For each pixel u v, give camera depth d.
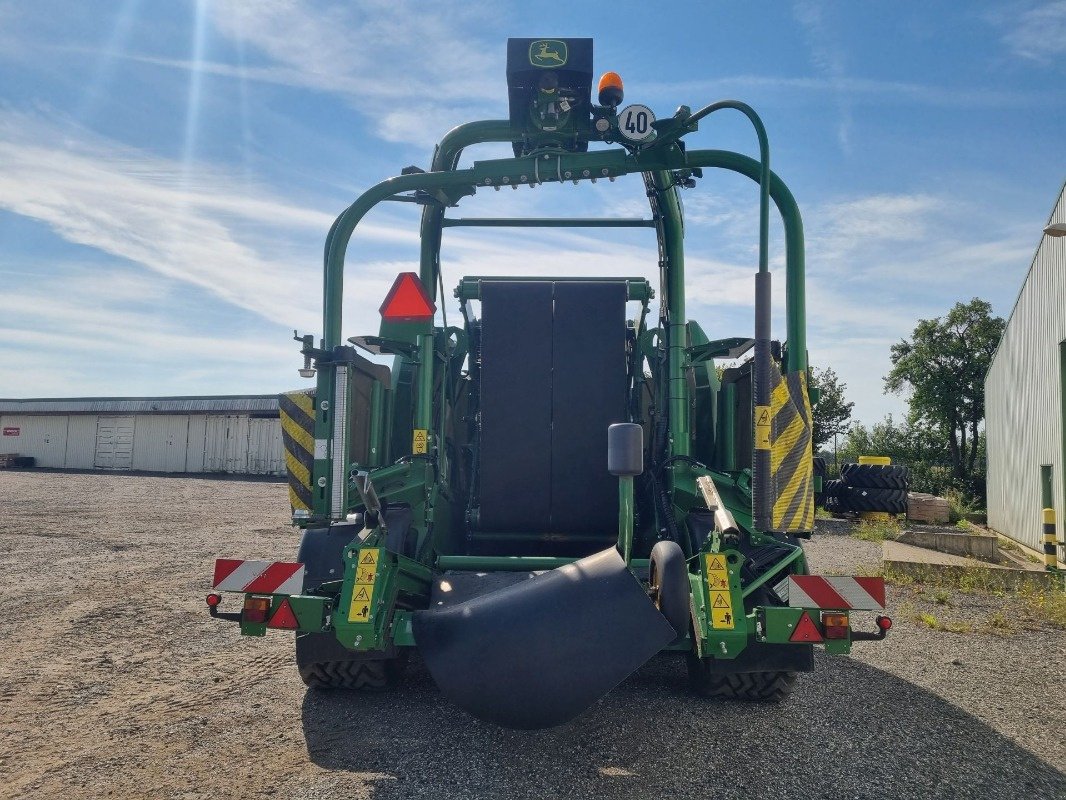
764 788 3.41
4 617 6.80
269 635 6.29
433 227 5.79
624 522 3.81
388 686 4.73
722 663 4.29
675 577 3.82
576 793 3.31
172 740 3.92
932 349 37.47
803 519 4.14
